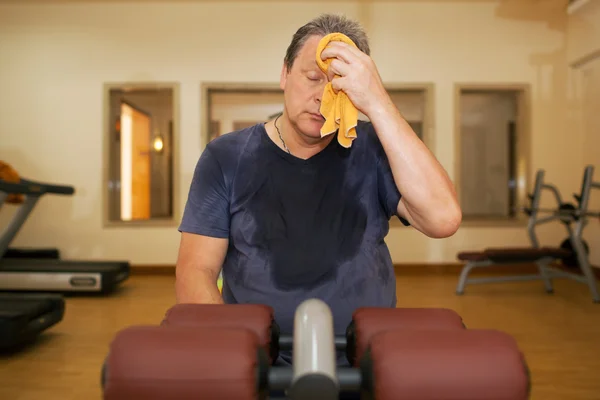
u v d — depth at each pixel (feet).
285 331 2.94
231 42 20.11
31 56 20.17
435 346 1.57
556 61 20.08
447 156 20.10
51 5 20.15
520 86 20.04
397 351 1.56
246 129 3.25
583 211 14.97
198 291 2.83
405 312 2.09
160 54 20.11
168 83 20.10
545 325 11.55
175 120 20.07
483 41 20.10
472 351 1.55
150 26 20.11
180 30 20.12
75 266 15.58
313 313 1.72
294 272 2.96
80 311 13.17
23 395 7.37
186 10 20.12
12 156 20.16
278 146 3.10
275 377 1.70
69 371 8.45
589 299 14.79
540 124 20.08
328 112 2.64
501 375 1.52
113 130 20.63
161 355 1.55
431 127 20.07
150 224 19.83
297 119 2.85
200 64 20.12
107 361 1.59
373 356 1.61
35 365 8.77
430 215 2.58
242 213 3.06
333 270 2.96
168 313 2.03
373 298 2.99
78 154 20.08
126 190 23.00
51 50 20.17
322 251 2.98
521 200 20.26
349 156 3.10
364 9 20.03
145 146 23.54
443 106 20.08
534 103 20.08
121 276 16.12
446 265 19.74
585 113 19.65
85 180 20.06
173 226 19.84
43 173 20.10
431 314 2.07
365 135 3.16
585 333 10.87
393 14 20.06
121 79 20.15
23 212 12.42
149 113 23.48
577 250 14.98
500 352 1.56
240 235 3.05
